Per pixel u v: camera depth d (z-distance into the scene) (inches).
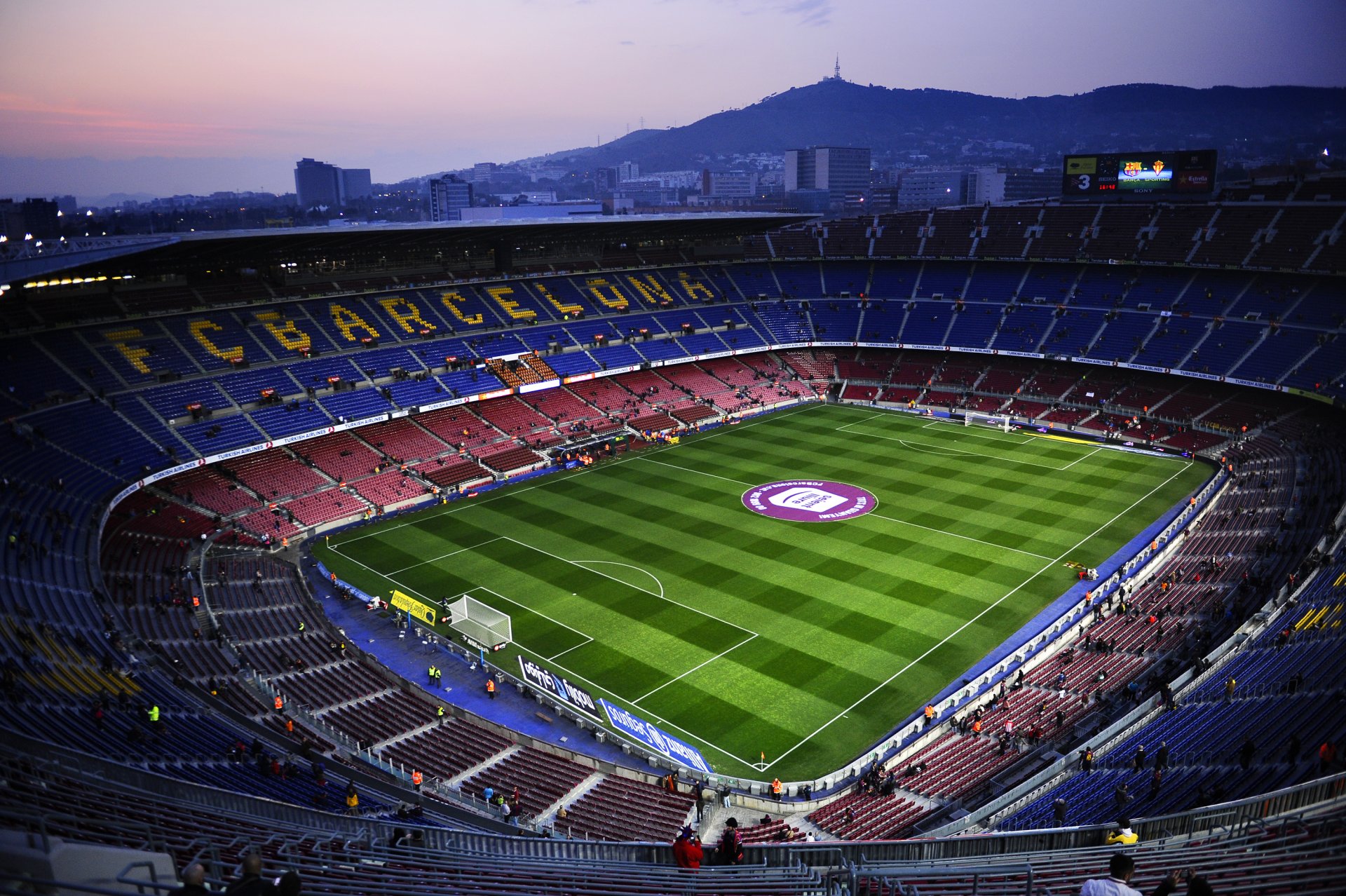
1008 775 1444.4
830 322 4598.9
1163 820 836.0
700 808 1359.5
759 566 2373.3
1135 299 4033.0
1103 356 3846.0
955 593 2193.7
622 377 4042.8
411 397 3400.6
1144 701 1544.0
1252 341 3570.4
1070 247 4320.9
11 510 2071.9
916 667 1866.4
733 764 1567.4
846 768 1533.0
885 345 4375.0
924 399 4109.3
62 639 1557.6
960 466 3191.4
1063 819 1078.4
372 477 3036.4
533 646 2000.5
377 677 1878.7
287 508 2797.7
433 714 1736.0
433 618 2138.3
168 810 757.3
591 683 1841.8
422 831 956.0
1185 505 2741.1
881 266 4830.2
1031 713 1652.3
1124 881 436.5
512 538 2630.4
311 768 1341.0
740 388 4183.1
